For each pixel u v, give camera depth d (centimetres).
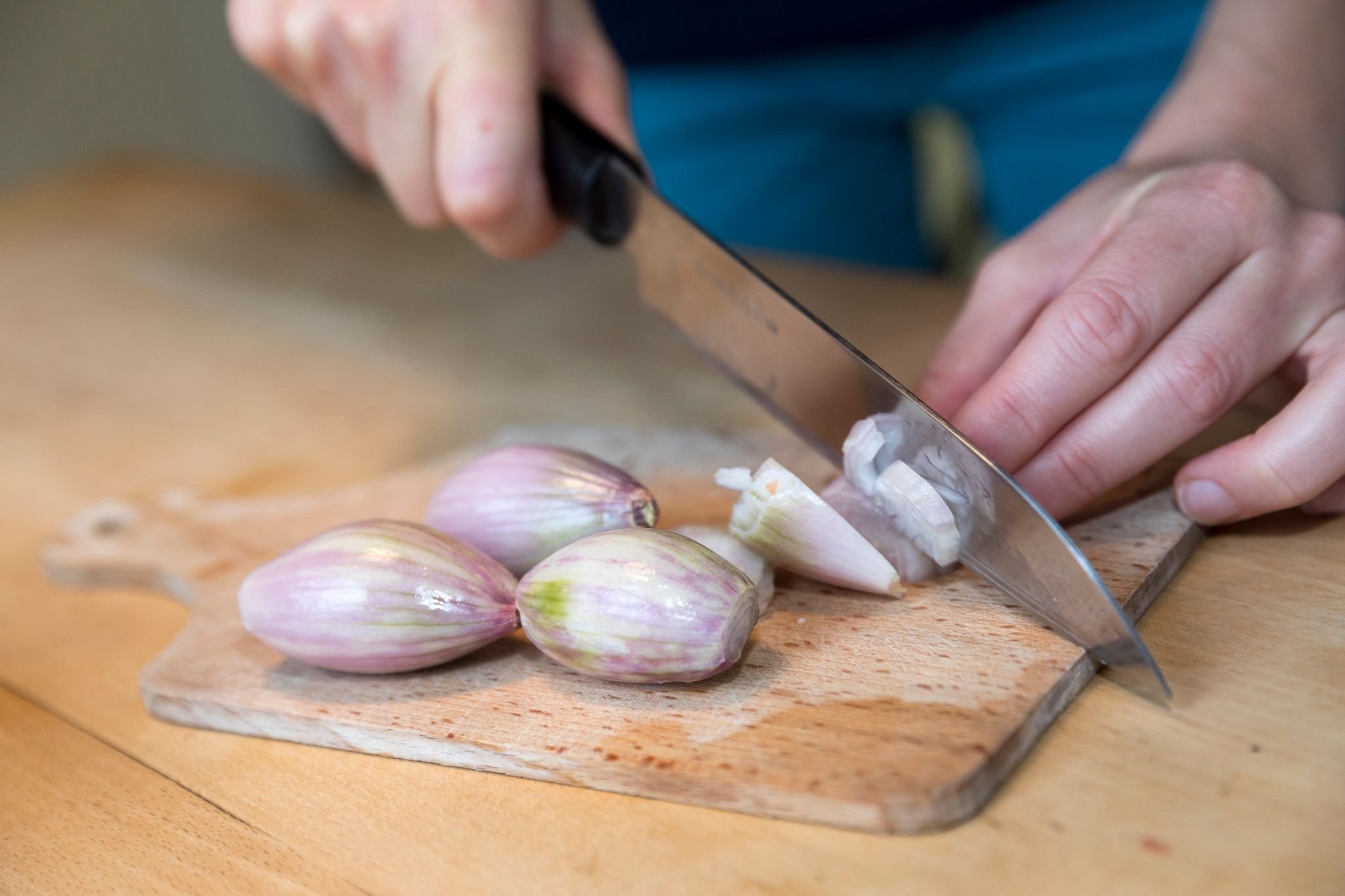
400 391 71
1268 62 59
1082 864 42
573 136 61
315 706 49
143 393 73
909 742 44
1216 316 50
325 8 65
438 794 46
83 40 157
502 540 51
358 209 100
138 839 46
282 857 45
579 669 47
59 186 112
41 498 65
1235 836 42
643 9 84
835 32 84
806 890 43
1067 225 54
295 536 58
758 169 91
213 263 91
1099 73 80
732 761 45
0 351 79
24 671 54
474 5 61
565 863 44
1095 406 49
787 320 54
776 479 49
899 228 96
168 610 57
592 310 77
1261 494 49
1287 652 47
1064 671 46
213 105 172
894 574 49
